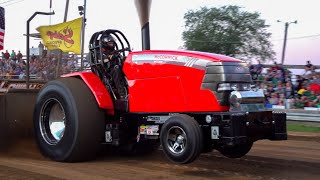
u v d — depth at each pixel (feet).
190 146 15.72
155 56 18.33
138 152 22.11
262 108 17.37
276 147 26.04
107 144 20.06
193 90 16.97
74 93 19.19
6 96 23.29
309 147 26.09
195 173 17.56
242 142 15.85
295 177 16.88
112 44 20.44
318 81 41.29
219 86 16.44
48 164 19.42
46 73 54.54
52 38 45.27
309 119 38.83
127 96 19.30
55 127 20.67
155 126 18.31
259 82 45.32
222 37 124.26
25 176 16.61
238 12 127.34
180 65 17.46
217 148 18.45
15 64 57.82
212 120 16.34
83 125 18.93
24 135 24.25
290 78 43.88
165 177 16.66
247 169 18.52
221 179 16.38
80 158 19.54
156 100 18.03
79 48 44.45
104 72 20.20
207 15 127.85
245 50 125.70
